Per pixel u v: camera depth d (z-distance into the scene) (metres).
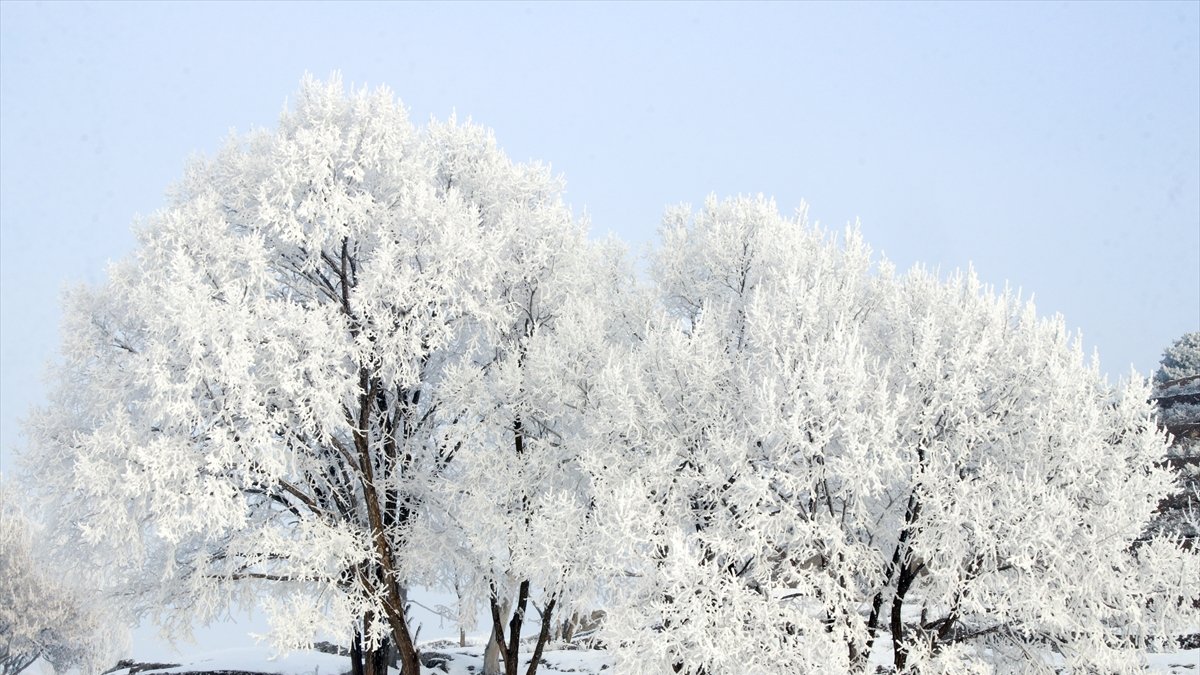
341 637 16.44
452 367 18.67
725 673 13.70
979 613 15.11
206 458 16.02
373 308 17.58
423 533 19.06
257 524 19.05
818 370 14.26
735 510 15.55
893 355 16.66
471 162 22.12
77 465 15.73
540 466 18.06
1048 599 13.92
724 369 16.31
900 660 15.00
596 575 16.06
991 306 17.17
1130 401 15.80
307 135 18.38
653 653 13.57
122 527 16.41
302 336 16.70
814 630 13.69
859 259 18.62
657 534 14.96
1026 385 15.85
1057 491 14.39
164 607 18.97
